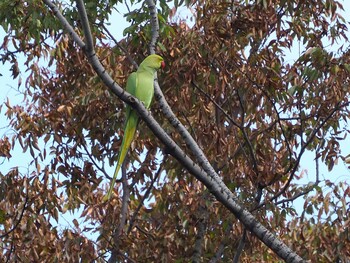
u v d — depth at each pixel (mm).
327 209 12609
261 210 12250
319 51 13266
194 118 13883
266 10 14250
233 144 13805
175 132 13625
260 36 14062
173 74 13609
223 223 14016
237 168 13648
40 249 13500
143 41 14039
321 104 13406
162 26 13742
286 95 13531
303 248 12711
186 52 13656
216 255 14250
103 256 13914
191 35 13727
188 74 13500
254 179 12609
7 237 13914
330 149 13844
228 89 13883
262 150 13828
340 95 13383
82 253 13289
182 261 14203
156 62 12914
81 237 13367
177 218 14219
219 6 13969
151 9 13422
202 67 13688
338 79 13430
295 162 12406
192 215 14062
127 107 12164
